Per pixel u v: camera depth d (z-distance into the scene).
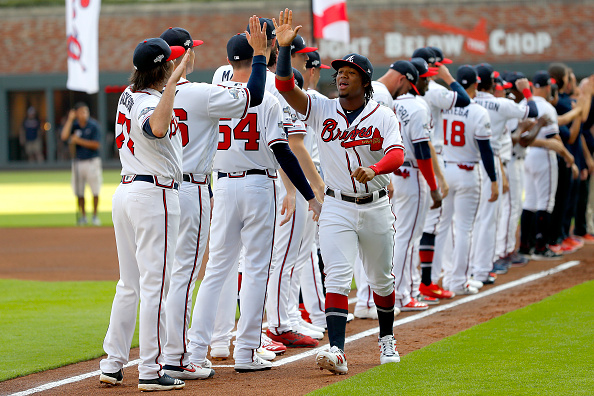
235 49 21.05
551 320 26.44
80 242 53.97
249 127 20.84
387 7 133.50
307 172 22.27
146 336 18.94
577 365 20.45
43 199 87.62
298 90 20.11
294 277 25.45
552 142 40.53
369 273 20.97
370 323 27.94
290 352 23.86
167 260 18.98
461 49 131.88
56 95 144.62
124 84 141.50
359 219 20.09
